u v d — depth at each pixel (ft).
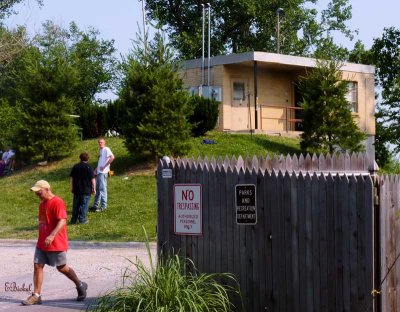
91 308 30.09
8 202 76.33
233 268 27.94
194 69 109.09
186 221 29.35
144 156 84.17
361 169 31.94
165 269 27.96
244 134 97.60
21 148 90.74
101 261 47.03
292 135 104.42
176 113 81.41
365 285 24.31
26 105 92.32
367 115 118.73
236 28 173.27
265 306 27.02
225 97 106.11
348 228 24.73
